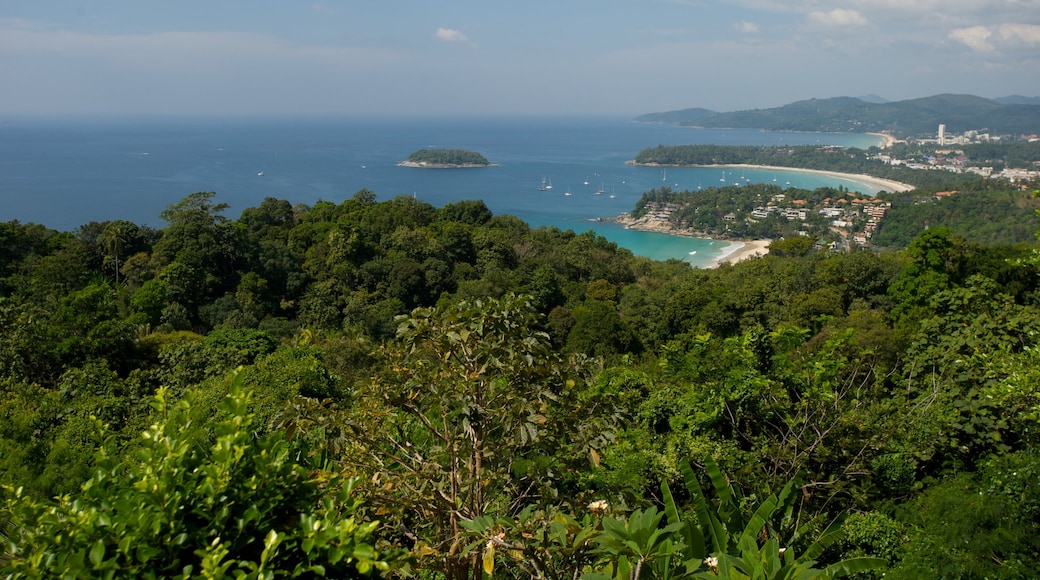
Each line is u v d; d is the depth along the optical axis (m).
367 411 6.09
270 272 41.16
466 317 5.95
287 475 3.54
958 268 25.55
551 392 5.78
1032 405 7.99
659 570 4.59
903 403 9.27
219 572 2.81
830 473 8.55
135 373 18.06
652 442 9.03
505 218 69.88
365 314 36.09
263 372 13.72
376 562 3.16
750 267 48.44
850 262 37.16
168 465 3.17
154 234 42.31
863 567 5.53
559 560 5.07
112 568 2.87
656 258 86.19
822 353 9.88
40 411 12.95
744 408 9.54
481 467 6.06
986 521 6.16
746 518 7.22
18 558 3.04
